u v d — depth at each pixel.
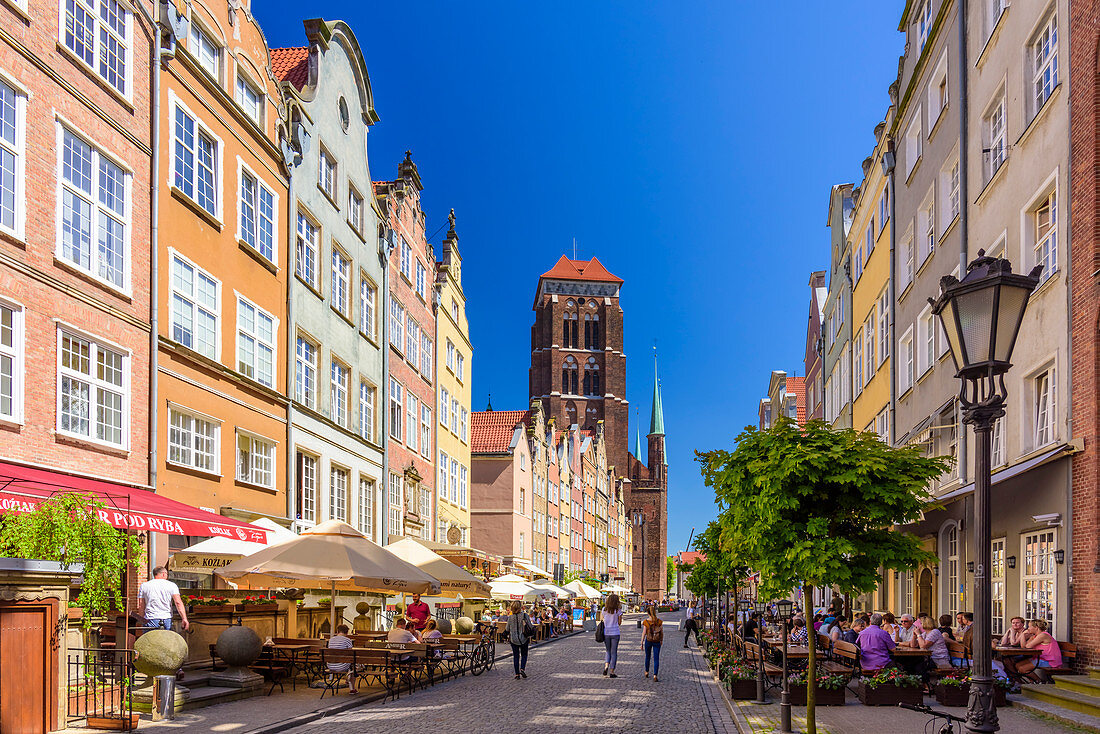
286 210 25.28
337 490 29.33
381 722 13.78
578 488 88.06
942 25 23.56
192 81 20.22
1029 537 17.12
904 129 27.97
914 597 25.91
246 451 22.61
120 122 17.34
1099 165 14.48
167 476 18.48
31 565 10.98
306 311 26.64
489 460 58.50
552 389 121.12
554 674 23.12
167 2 18.95
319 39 27.97
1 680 10.55
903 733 11.84
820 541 10.73
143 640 13.77
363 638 20.61
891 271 28.75
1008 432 18.27
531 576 52.81
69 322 15.55
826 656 19.08
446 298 45.12
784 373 60.72
